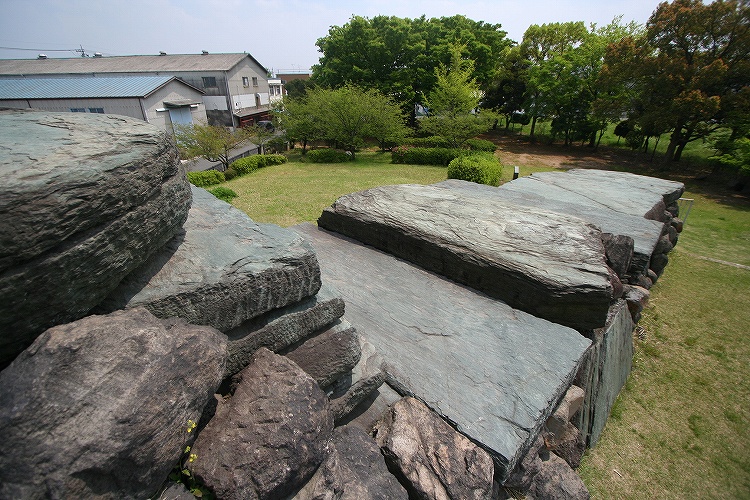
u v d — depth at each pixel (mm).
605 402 3812
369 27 23609
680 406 4098
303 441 1721
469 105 17547
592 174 9719
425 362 3111
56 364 1229
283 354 2238
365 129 18016
